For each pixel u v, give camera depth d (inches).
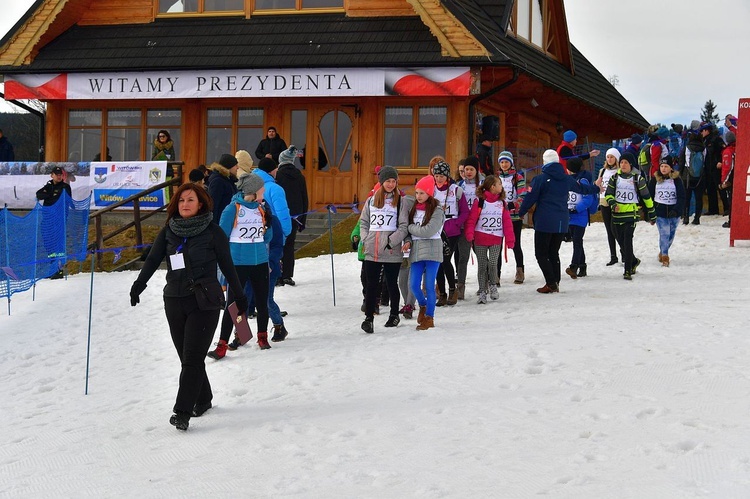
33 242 637.9
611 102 1188.5
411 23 915.4
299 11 950.4
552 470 236.2
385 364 371.9
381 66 882.1
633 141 896.3
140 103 986.1
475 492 223.6
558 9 1088.8
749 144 732.0
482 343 402.6
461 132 914.1
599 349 377.1
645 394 305.4
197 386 306.3
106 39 969.5
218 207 503.2
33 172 869.8
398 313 472.1
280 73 904.9
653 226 849.5
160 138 919.7
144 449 286.8
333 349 412.5
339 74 893.8
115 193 854.5
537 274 637.3
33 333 513.3
